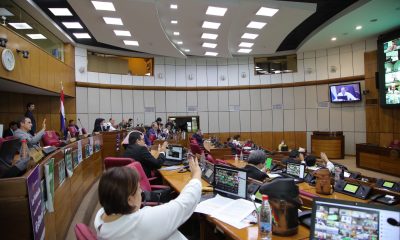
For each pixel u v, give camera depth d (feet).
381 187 8.86
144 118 41.42
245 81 44.57
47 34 29.09
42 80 25.45
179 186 11.01
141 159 13.93
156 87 42.32
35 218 6.41
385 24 28.86
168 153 17.51
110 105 38.73
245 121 44.55
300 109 41.63
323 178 9.35
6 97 28.53
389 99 29.09
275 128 43.19
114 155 26.40
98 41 32.32
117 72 40.19
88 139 18.51
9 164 6.87
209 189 9.91
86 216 13.88
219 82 45.01
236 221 6.81
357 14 25.91
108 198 4.75
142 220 4.83
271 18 25.98
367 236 4.66
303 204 7.68
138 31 28.02
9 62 19.25
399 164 25.25
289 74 42.50
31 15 24.84
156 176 15.17
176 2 22.24
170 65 43.50
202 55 40.81
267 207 6.05
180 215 5.29
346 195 9.04
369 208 4.77
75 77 35.40
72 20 28.02
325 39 34.58
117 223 4.73
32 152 8.51
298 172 12.10
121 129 31.45
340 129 38.19
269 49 38.32
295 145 41.78
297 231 6.22
